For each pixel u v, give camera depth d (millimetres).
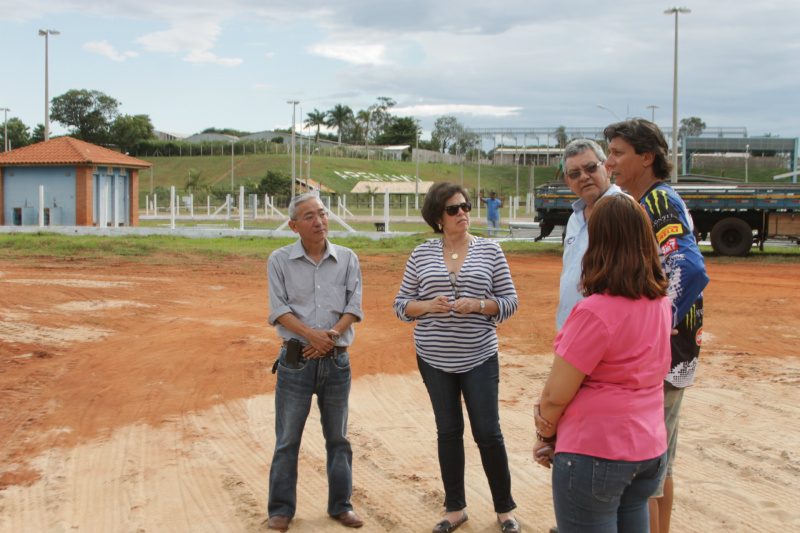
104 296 12258
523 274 15945
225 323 10141
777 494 4258
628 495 2730
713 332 9359
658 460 2633
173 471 4770
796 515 3957
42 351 8195
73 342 8750
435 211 3961
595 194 3479
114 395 6590
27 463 4918
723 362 7680
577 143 3521
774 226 18953
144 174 104375
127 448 5223
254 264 17922
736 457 4879
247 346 8648
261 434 5531
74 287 13156
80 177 32031
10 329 9359
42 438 5426
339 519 4016
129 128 117250
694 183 20938
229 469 4797
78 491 4445
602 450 2562
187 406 6281
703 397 6352
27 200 32688
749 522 3896
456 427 3879
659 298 2670
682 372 3238
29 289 12742
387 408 6262
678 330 3232
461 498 3902
